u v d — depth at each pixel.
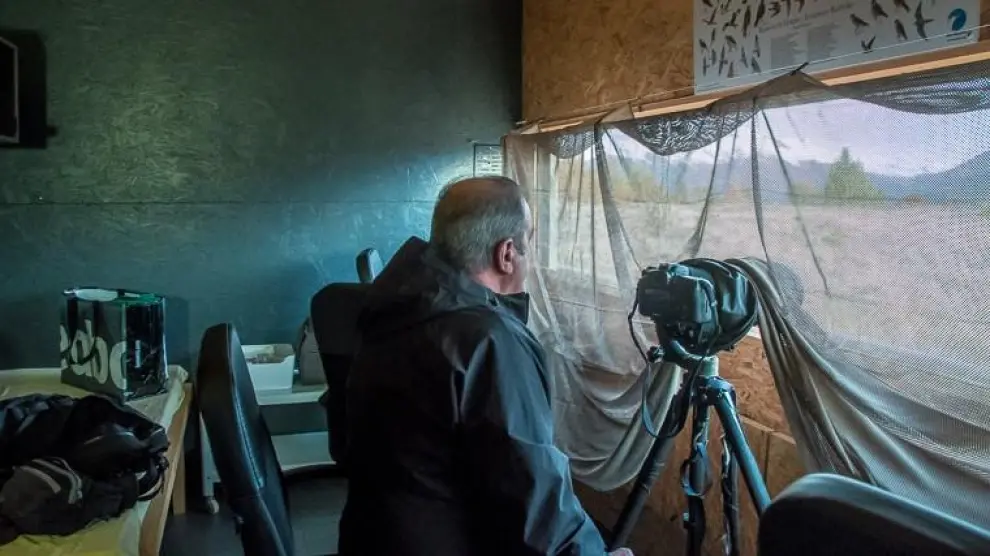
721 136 1.96
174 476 2.62
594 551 1.32
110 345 2.70
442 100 3.77
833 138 1.63
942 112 1.40
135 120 3.37
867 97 1.54
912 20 1.67
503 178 1.50
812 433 1.72
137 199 3.41
